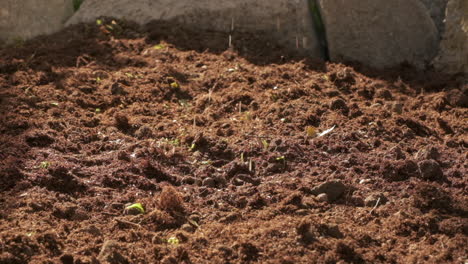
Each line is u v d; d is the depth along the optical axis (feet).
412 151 12.11
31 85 12.75
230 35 13.98
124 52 13.61
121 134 12.16
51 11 14.24
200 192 11.51
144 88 12.88
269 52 13.84
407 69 13.69
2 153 11.72
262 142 12.05
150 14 14.23
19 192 11.35
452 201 11.39
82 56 13.38
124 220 11.19
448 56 13.64
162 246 10.94
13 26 13.88
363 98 12.96
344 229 11.12
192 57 13.56
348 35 13.83
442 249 11.00
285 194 11.46
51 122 12.19
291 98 12.80
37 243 10.87
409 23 13.84
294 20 13.99
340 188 11.48
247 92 12.86
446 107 12.91
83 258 10.84
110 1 14.35
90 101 12.62
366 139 12.19
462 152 12.12
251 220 11.23
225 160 11.89
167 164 11.82
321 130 12.28
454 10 13.64
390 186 11.60
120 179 11.58
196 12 14.14
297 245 10.95
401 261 10.91
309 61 13.62
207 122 12.44
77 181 11.49
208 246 10.96
